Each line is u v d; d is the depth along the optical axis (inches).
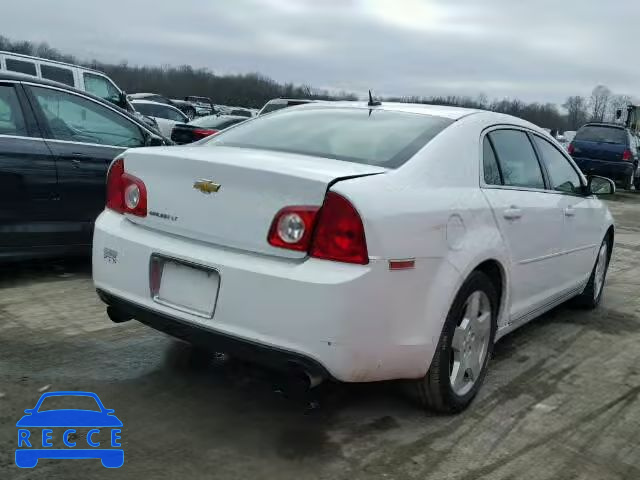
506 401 140.7
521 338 186.2
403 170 118.9
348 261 104.0
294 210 105.9
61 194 199.9
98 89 516.1
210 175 114.5
